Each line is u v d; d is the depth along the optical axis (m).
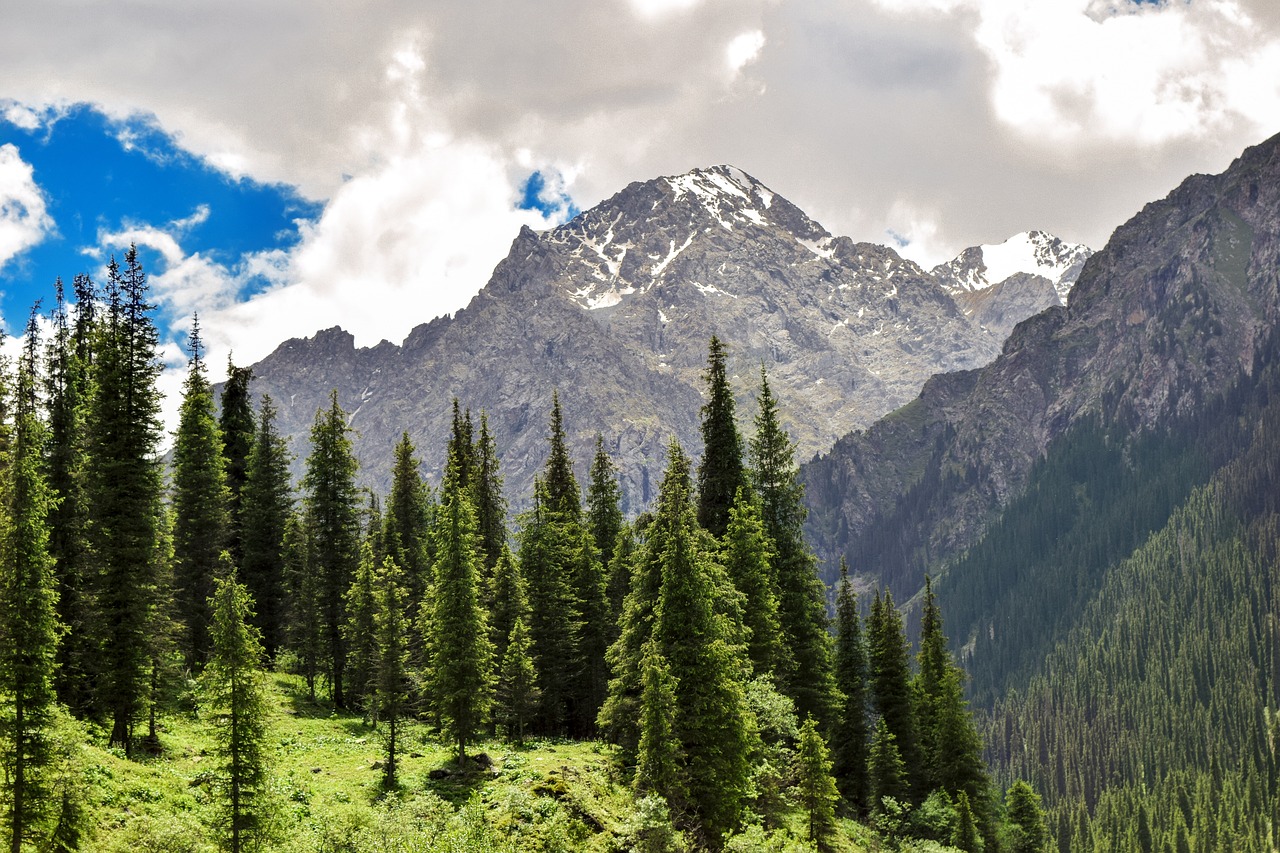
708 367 63.31
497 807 41.25
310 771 46.50
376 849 34.88
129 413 50.28
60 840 32.59
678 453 56.19
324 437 69.06
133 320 51.94
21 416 36.78
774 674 56.03
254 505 72.81
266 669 69.88
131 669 44.62
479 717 49.59
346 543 67.88
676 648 44.44
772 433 62.69
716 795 41.94
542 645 62.91
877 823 62.62
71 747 34.69
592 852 38.84
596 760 50.06
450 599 50.84
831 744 66.94
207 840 35.81
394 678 48.47
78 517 47.19
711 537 55.38
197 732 50.91
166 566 49.56
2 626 33.56
